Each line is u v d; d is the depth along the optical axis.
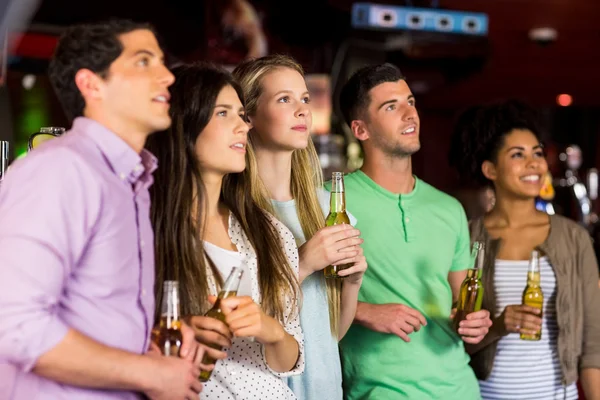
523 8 9.84
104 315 1.66
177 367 1.71
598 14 10.16
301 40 8.50
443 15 7.72
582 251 3.35
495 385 3.24
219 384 2.14
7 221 1.55
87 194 1.62
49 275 1.55
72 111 1.76
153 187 2.13
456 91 14.16
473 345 3.25
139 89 1.71
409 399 2.93
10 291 1.51
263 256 2.27
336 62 8.92
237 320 1.96
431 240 3.02
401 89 3.04
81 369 1.58
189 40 7.39
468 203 5.00
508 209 3.39
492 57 12.16
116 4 6.80
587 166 16.09
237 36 7.70
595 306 3.33
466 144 3.52
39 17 6.33
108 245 1.66
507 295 3.28
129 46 1.73
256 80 2.57
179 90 2.14
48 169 1.59
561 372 3.26
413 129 3.03
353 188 3.04
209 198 2.23
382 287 2.97
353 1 8.31
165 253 2.11
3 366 1.64
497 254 3.33
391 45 8.65
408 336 2.95
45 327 1.53
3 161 2.33
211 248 2.19
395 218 3.00
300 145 2.56
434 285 3.01
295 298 2.32
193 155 2.15
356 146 8.86
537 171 3.34
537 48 11.88
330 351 2.56
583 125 16.12
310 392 2.50
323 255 2.40
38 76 7.12
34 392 1.65
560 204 9.34
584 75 13.31
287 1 8.12
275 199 2.62
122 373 1.63
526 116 3.42
